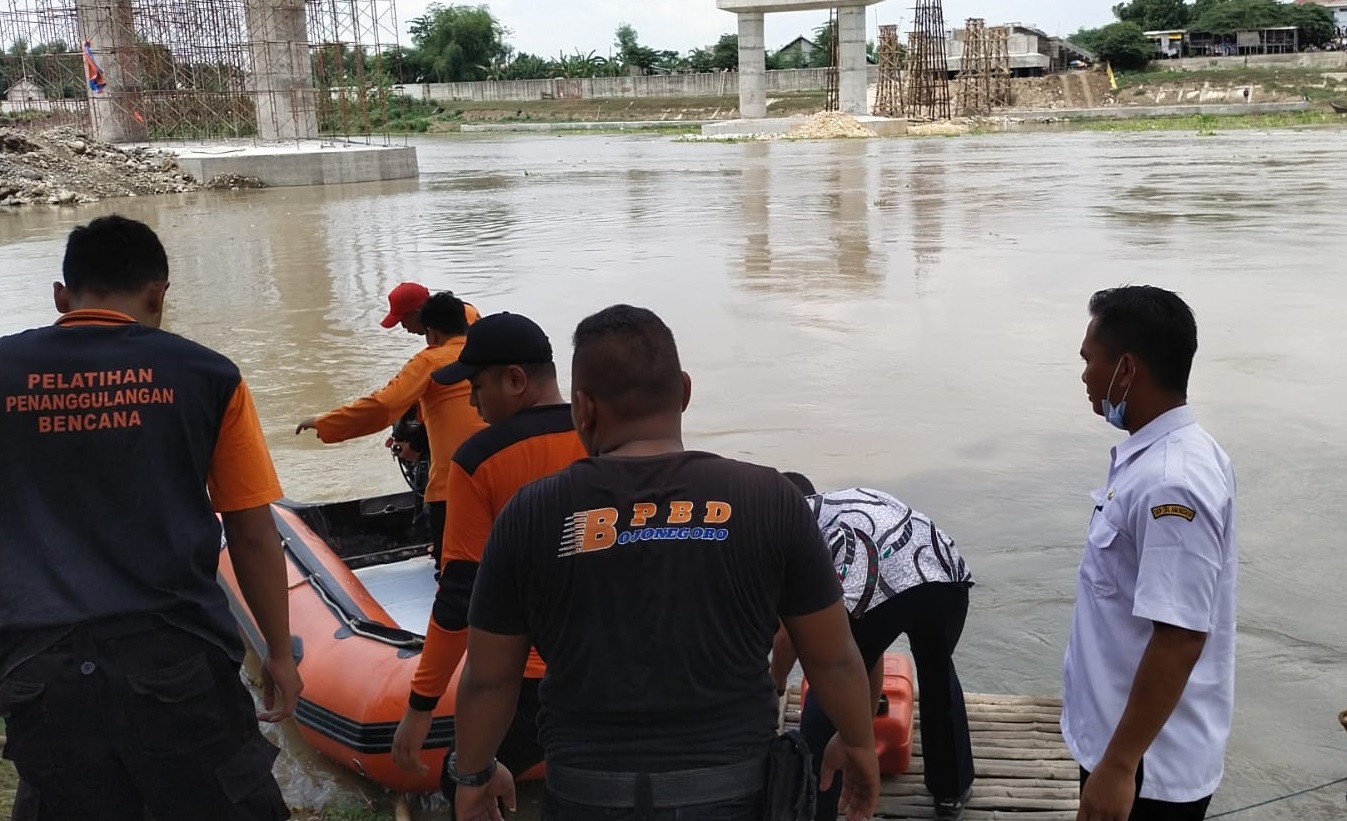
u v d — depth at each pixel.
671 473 2.40
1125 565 2.86
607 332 2.51
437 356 4.75
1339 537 6.71
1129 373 2.86
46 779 2.71
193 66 54.81
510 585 2.40
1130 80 90.06
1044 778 4.24
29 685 2.67
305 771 4.70
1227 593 2.84
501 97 112.00
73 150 38.25
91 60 51.72
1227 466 2.83
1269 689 5.10
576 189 34.94
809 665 2.52
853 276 16.34
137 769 2.73
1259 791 4.36
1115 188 28.53
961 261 17.38
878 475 8.09
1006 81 87.81
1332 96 80.75
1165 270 15.84
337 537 6.32
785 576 2.42
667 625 2.31
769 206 27.03
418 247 21.69
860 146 54.50
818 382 10.59
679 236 21.73
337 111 71.81
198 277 18.58
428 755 4.23
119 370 2.80
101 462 2.76
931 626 3.62
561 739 2.37
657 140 69.88
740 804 2.33
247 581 3.06
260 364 12.11
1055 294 14.45
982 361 11.20
